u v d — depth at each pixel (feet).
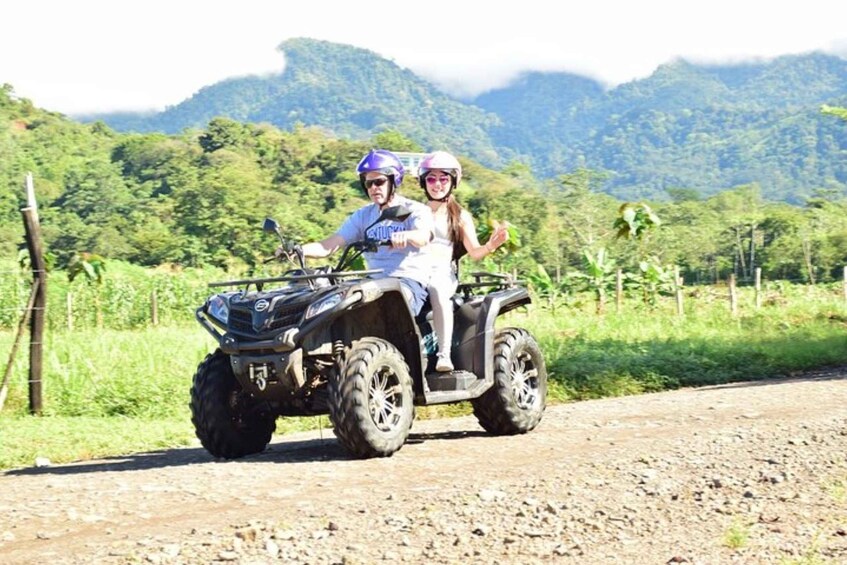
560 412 33.47
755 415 29.76
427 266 25.89
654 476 21.30
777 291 116.47
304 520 17.89
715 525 18.37
